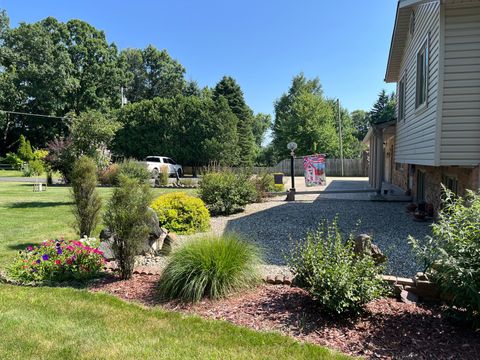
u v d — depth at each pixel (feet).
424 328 8.61
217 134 89.30
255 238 20.06
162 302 10.68
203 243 11.84
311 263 10.05
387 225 23.18
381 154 37.81
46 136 103.91
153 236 16.51
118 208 12.54
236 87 107.14
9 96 97.19
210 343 8.12
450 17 16.78
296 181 67.41
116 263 13.93
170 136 89.04
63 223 24.06
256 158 122.11
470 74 16.67
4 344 8.11
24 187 50.26
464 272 7.79
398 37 29.84
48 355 7.64
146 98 149.48
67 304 10.45
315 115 103.35
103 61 112.78
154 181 57.11
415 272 13.60
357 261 9.52
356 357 7.38
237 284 11.08
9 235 20.36
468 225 8.41
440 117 17.17
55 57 102.58
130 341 8.24
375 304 10.01
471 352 7.46
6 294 11.30
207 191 28.99
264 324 9.00
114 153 90.68
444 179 23.00
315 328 8.74
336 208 31.32
